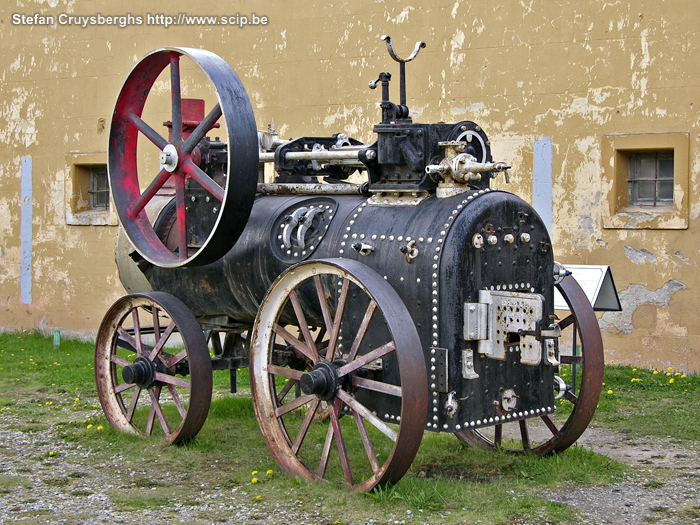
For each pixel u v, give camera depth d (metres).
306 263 4.97
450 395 4.73
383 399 4.96
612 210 8.48
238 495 4.90
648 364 8.40
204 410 5.77
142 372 6.00
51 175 11.60
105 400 6.37
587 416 5.40
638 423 6.59
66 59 11.48
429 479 5.09
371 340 5.03
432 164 5.09
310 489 4.89
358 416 4.83
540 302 4.97
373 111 9.56
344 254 5.20
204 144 6.10
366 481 4.80
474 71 9.05
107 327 6.34
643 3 8.31
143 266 6.40
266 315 5.27
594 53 8.53
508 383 5.00
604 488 4.99
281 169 6.04
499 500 4.72
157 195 6.59
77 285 11.40
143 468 5.45
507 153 8.94
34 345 10.84
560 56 8.66
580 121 8.61
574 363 5.61
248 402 7.12
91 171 11.62
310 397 5.15
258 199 6.08
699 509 4.64
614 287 7.25
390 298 4.66
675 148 8.21
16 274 11.92
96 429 6.35
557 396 5.31
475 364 4.82
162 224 6.32
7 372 9.06
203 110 6.53
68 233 11.48
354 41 9.64
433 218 4.89
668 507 4.67
